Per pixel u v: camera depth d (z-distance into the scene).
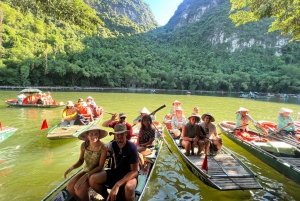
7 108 13.48
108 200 3.08
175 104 9.83
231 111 16.33
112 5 152.75
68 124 8.03
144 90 51.62
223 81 60.78
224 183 4.07
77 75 51.75
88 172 3.34
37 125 9.21
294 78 60.91
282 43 93.44
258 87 64.25
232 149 6.94
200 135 5.50
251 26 105.19
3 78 39.81
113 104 18.27
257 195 4.20
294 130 7.43
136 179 3.34
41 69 44.78
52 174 4.76
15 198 3.80
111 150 3.47
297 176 4.36
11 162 5.36
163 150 6.70
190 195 4.16
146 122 5.27
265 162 5.50
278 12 8.67
